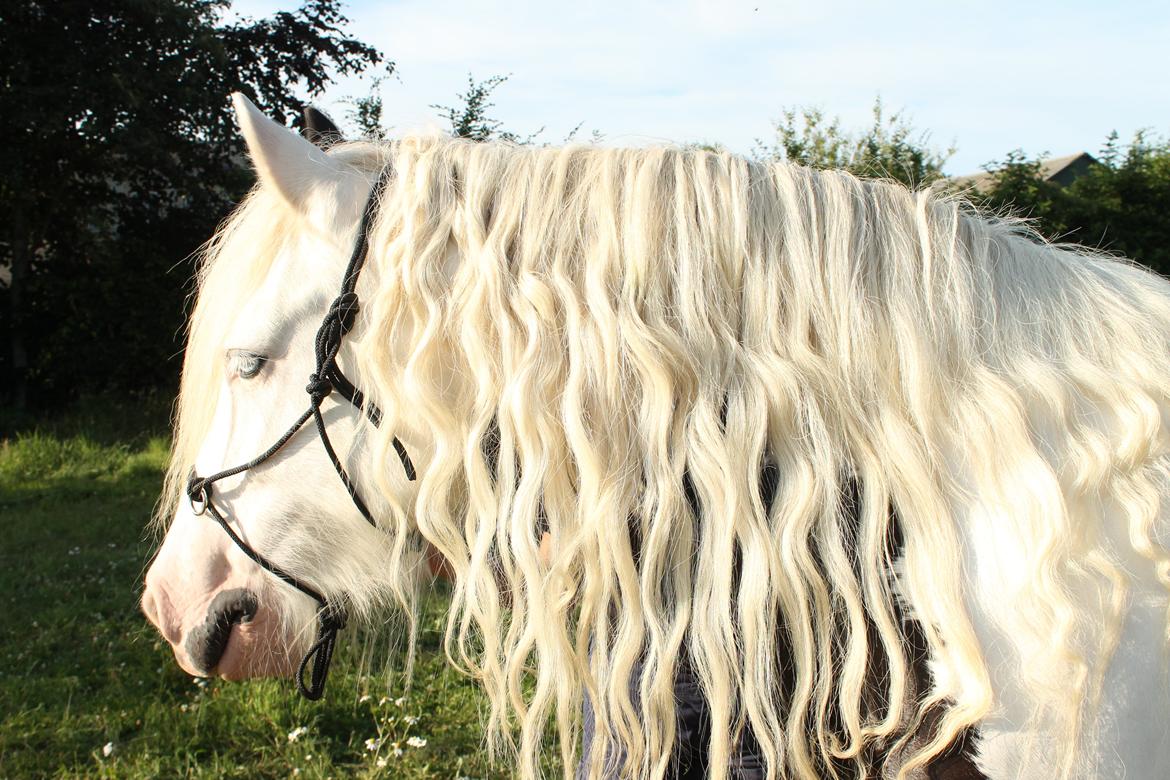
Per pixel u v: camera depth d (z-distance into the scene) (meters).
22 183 9.00
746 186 1.17
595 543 1.08
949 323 1.11
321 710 2.96
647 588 1.05
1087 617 0.97
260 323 1.25
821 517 1.04
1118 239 8.95
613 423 1.09
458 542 1.17
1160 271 8.97
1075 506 0.99
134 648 3.53
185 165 10.71
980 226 1.24
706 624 1.04
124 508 6.02
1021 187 8.88
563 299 1.12
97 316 9.75
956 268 1.14
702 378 1.08
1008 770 0.97
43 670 3.36
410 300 1.17
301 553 1.28
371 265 1.23
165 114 10.03
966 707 0.95
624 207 1.16
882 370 1.08
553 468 1.10
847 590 1.01
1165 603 0.99
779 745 1.02
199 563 1.32
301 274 1.25
